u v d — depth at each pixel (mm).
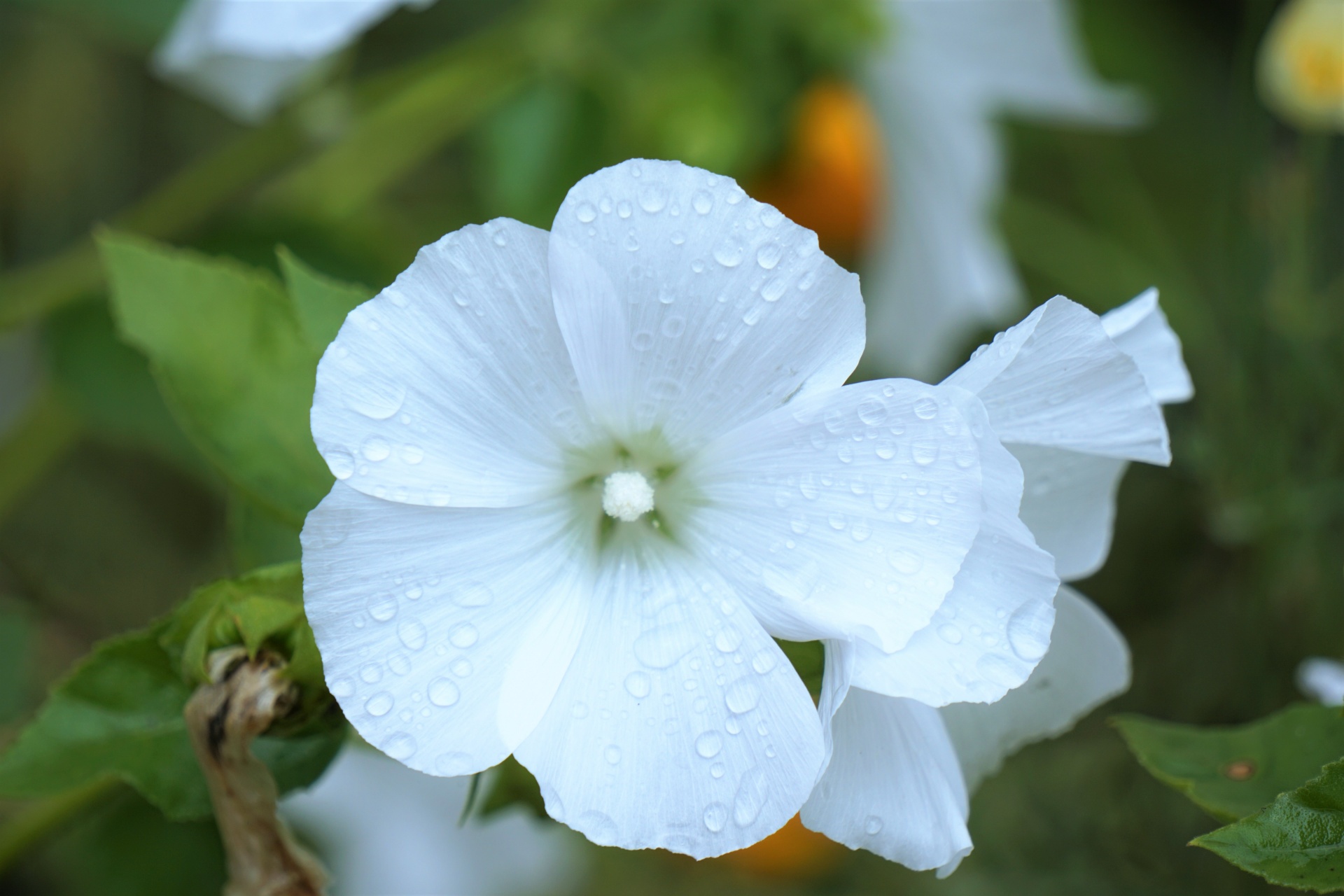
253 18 552
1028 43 695
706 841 450
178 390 507
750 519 462
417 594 453
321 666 469
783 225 456
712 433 464
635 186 454
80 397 675
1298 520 666
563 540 466
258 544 516
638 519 472
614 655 459
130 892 623
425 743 449
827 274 456
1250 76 708
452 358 454
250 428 508
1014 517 452
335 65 693
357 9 550
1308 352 671
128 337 508
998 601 455
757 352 459
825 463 458
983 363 455
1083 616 485
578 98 704
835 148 700
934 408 452
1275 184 683
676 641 459
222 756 469
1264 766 492
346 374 449
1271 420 685
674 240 455
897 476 454
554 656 457
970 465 451
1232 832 458
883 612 452
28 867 649
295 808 682
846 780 463
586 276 454
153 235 697
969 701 452
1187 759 494
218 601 473
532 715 453
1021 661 452
